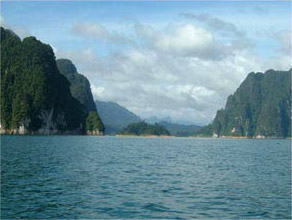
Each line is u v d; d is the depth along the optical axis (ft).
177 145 438.40
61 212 71.15
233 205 80.18
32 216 67.77
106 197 86.07
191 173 137.08
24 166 141.90
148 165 163.84
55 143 360.28
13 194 86.53
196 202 82.74
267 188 102.99
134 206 77.56
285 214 72.74
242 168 158.40
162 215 70.79
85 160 177.06
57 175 120.37
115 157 205.46
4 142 352.49
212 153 275.39
